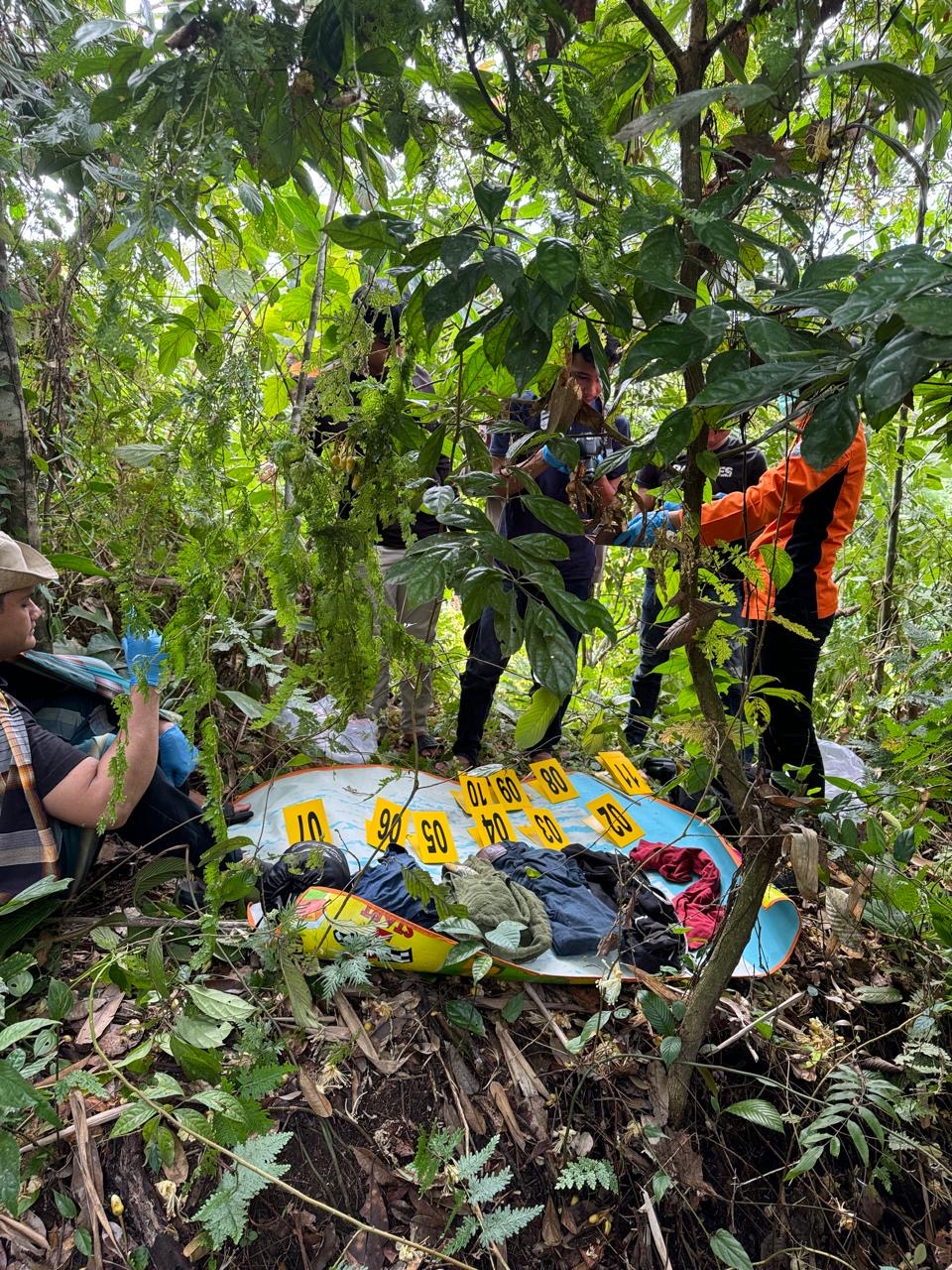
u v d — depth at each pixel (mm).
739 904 1804
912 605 4066
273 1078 1546
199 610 1113
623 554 3766
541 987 2102
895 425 3645
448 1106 1822
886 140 1406
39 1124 1573
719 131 1911
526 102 1030
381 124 1368
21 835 1812
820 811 2193
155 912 1989
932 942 2482
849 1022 2285
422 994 1992
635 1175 1858
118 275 1033
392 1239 1625
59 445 2547
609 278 1112
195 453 1074
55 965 1845
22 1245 1449
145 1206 1528
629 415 2635
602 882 2449
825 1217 1979
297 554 1152
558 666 1172
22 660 2066
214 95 1043
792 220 1315
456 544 1162
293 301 2543
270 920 1906
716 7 1673
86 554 2703
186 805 2148
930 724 2842
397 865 2158
